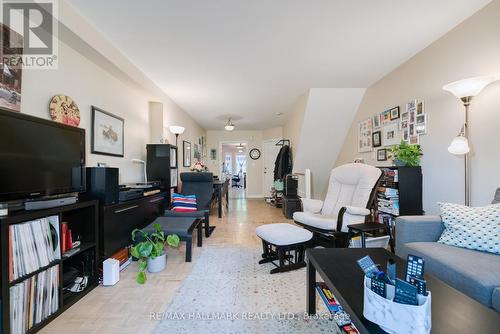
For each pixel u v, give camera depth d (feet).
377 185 7.95
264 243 7.70
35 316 4.31
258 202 21.56
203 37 7.24
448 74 7.11
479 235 4.78
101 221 6.17
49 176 5.07
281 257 6.83
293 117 16.37
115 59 7.75
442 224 5.63
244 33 7.04
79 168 5.84
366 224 6.98
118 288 5.90
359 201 8.09
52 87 6.06
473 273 3.87
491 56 5.89
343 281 3.63
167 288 5.90
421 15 6.30
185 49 7.96
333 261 4.38
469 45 6.43
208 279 6.37
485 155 6.07
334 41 7.54
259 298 5.45
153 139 11.98
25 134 4.58
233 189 35.81
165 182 11.07
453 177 7.04
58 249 4.84
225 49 7.98
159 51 8.09
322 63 9.12
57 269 4.83
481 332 2.48
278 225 7.75
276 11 6.04
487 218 4.87
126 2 5.65
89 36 6.44
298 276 6.55
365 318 2.79
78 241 5.73
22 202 4.69
